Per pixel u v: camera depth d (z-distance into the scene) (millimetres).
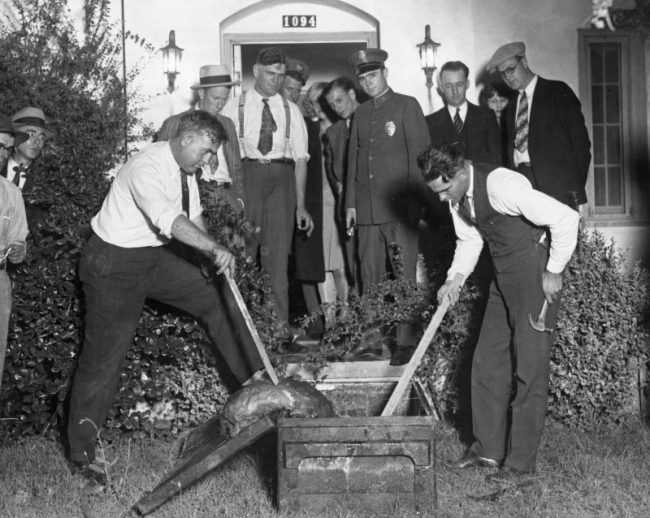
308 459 4008
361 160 6504
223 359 5539
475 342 5691
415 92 7680
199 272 4969
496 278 4828
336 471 4004
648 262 7711
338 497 4000
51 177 5410
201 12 7617
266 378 5176
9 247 4961
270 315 5484
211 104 6566
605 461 4875
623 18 7668
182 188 4785
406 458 3996
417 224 6414
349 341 5902
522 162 6781
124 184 4711
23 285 5316
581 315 5828
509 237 4633
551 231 4500
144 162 4664
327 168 7254
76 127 6969
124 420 5352
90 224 5293
